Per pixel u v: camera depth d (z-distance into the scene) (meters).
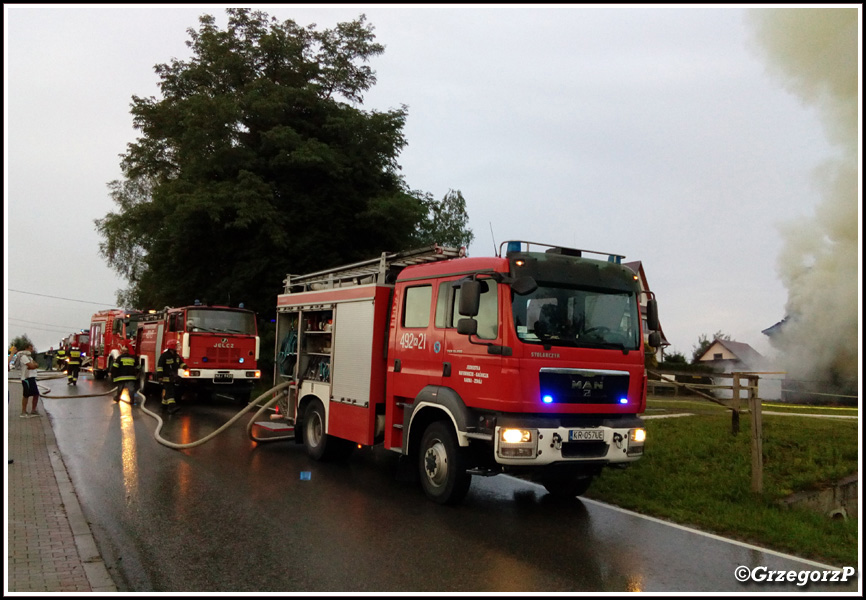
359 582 4.70
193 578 4.74
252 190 19.80
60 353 39.28
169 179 23.92
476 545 5.62
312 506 6.86
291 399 10.56
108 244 35.03
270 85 21.78
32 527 5.71
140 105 23.30
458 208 36.66
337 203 21.75
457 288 7.03
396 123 22.70
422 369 7.42
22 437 10.85
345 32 24.11
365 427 8.22
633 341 7.16
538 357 6.36
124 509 6.62
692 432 11.87
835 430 12.45
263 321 21.83
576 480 7.46
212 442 11.12
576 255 7.24
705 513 6.92
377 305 8.34
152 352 19.28
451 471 6.80
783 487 8.33
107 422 13.45
